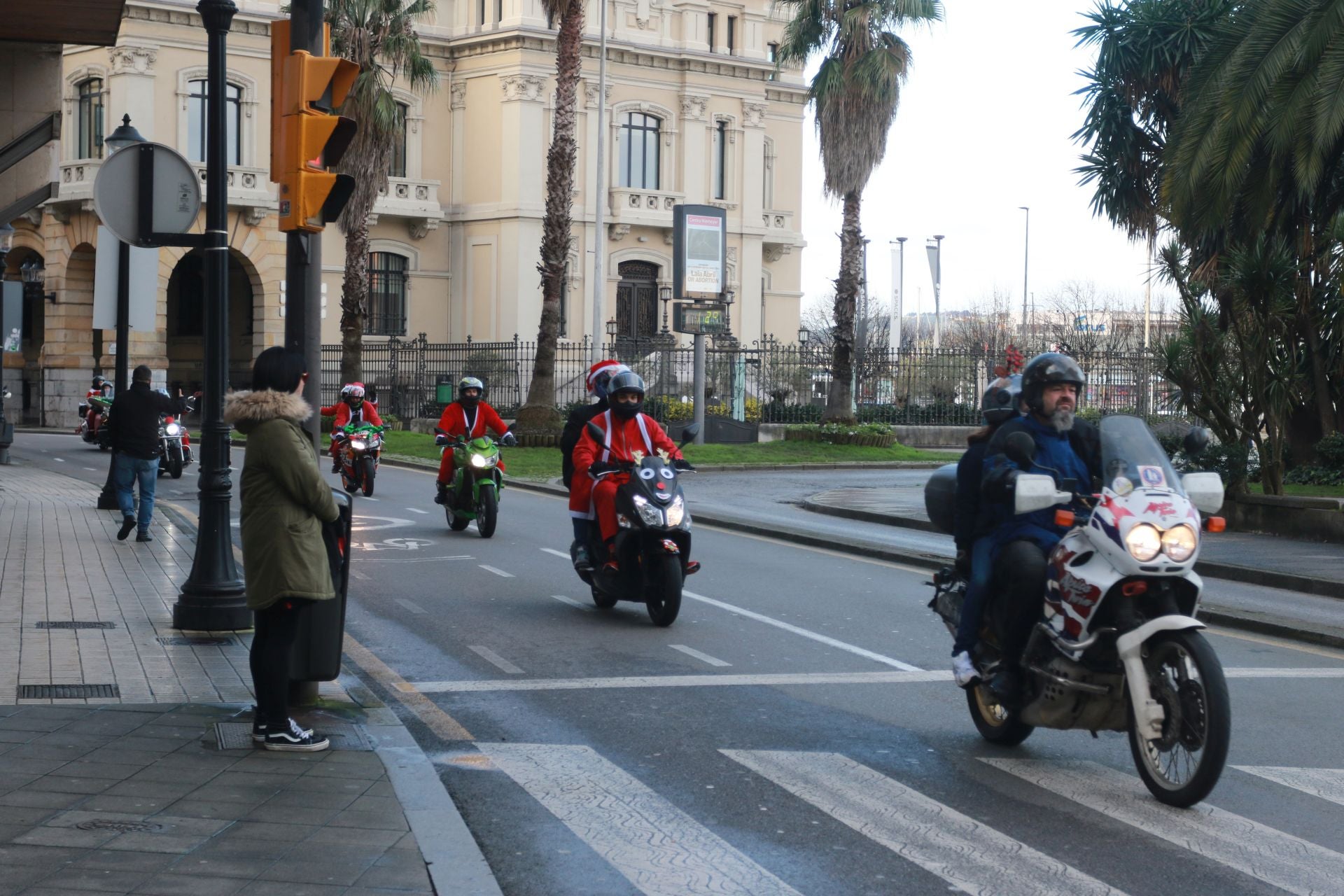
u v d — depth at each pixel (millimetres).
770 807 6426
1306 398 23750
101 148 46719
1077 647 6570
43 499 20812
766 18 56531
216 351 10273
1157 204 27250
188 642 9680
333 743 7078
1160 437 20406
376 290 51562
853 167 36875
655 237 53969
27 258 51656
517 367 43562
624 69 52875
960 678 7328
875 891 5344
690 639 10812
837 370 38000
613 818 6250
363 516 20109
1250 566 15125
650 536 11250
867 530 19828
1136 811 6387
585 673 9461
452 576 14164
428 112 51719
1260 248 18859
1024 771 7066
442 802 6160
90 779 6215
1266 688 9336
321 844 5438
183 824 5621
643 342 50000
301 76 7965
